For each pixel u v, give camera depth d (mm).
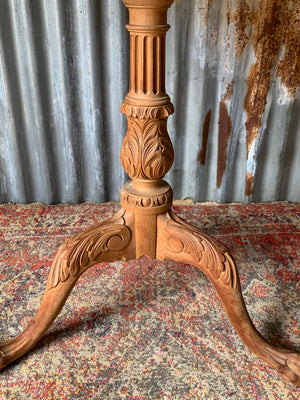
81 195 1624
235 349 952
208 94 1450
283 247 1327
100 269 1216
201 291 1133
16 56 1367
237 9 1313
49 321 923
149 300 1097
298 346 960
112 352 940
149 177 867
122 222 923
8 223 1462
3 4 1282
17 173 1549
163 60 799
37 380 874
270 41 1358
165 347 954
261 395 844
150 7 739
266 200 1656
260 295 1117
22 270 1204
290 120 1499
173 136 1532
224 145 1525
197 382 870
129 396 838
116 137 1532
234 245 1334
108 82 1436
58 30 1325
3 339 966
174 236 917
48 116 1476
